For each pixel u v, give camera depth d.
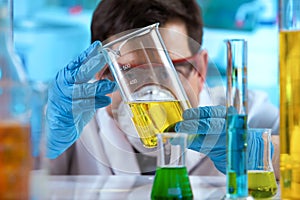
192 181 1.03
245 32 2.41
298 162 0.66
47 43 2.42
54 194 0.85
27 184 0.57
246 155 0.69
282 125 0.68
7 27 0.57
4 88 0.56
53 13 2.43
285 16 0.68
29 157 0.58
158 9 1.24
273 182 0.79
